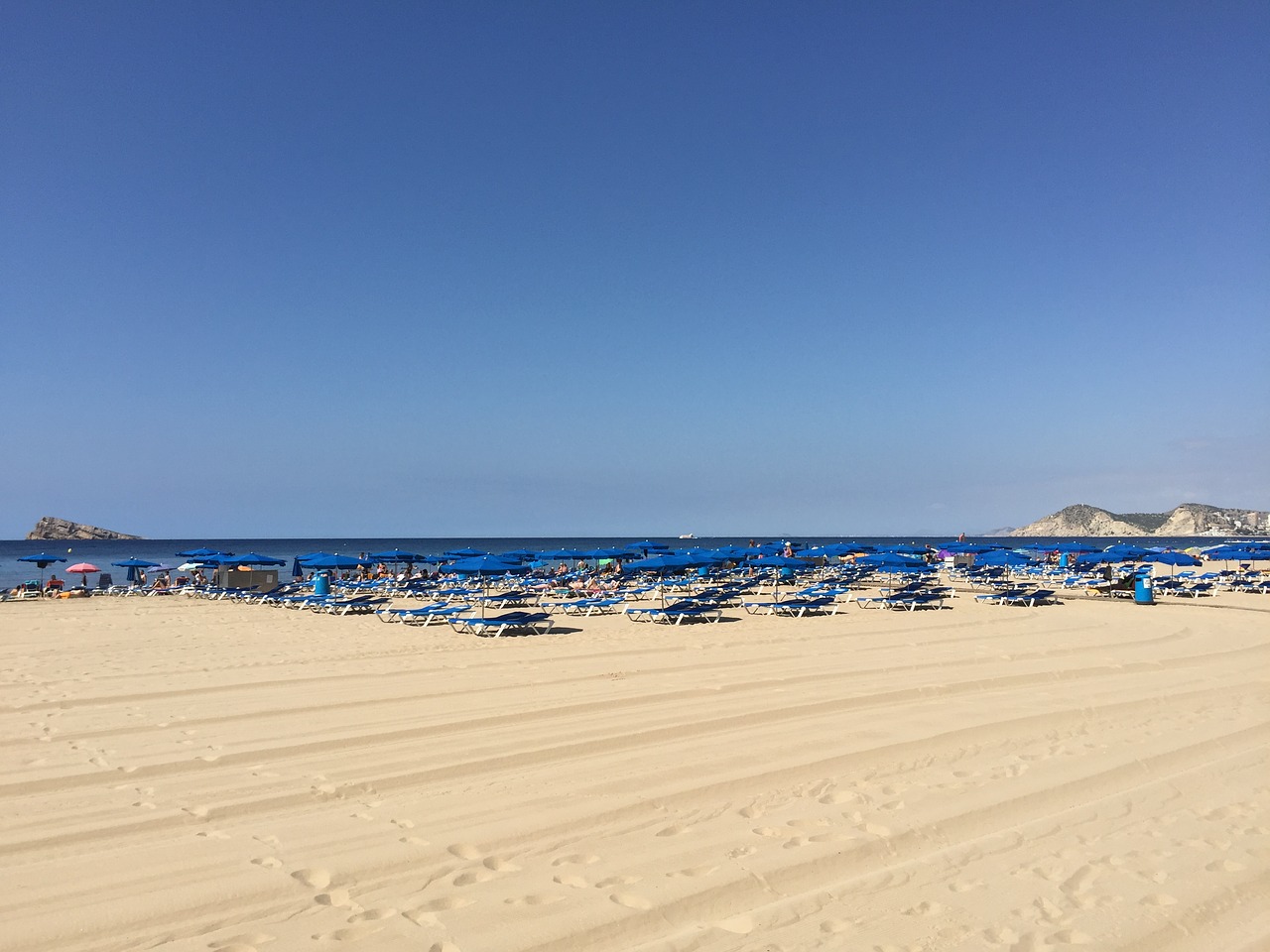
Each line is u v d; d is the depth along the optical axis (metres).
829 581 27.64
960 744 7.59
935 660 12.38
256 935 4.00
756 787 6.33
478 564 21.61
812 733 7.91
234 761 6.99
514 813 5.71
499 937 3.99
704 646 14.14
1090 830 5.50
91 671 11.45
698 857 4.99
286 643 14.76
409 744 7.52
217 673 11.27
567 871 4.79
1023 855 5.09
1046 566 36.19
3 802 5.93
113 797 6.04
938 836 5.39
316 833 5.34
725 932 4.09
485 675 11.08
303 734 7.84
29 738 7.72
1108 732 8.09
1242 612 20.48
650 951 3.90
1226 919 4.28
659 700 9.38
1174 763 7.06
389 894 4.45
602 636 15.62
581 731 7.94
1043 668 11.69
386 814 5.71
